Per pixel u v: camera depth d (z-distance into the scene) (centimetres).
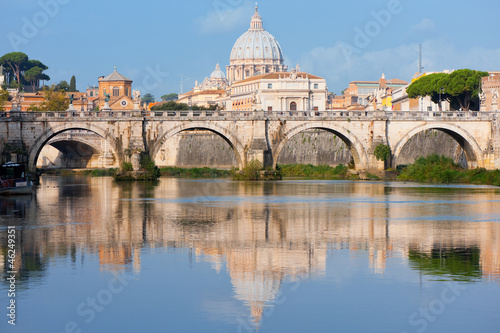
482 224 7012
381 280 4619
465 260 5194
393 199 9631
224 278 4684
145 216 7656
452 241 5984
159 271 4869
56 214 7831
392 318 3909
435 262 5128
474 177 13038
